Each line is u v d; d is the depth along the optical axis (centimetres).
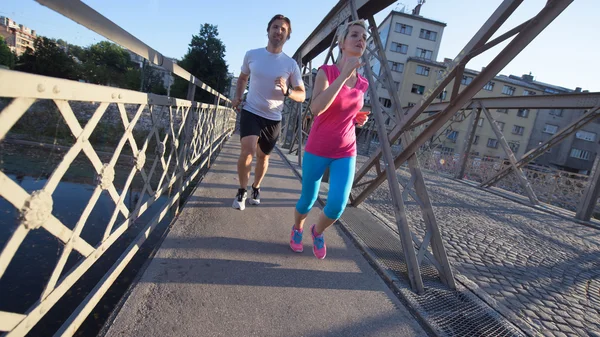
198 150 423
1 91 74
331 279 222
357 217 374
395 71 3625
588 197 696
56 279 115
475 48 212
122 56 2655
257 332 157
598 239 552
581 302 272
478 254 359
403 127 293
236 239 256
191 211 302
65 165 109
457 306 218
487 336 190
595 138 3725
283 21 288
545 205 833
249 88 308
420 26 3575
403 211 253
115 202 162
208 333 150
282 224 307
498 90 3484
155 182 320
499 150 3622
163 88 1170
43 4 86
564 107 764
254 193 355
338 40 221
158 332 145
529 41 185
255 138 299
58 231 112
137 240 198
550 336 210
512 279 301
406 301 211
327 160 221
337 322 176
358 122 253
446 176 1362
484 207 694
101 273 216
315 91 210
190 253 221
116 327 144
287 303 185
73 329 124
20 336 99
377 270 249
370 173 938
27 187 106
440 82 240
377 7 380
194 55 4000
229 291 186
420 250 249
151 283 180
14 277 204
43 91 90
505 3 191
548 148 819
